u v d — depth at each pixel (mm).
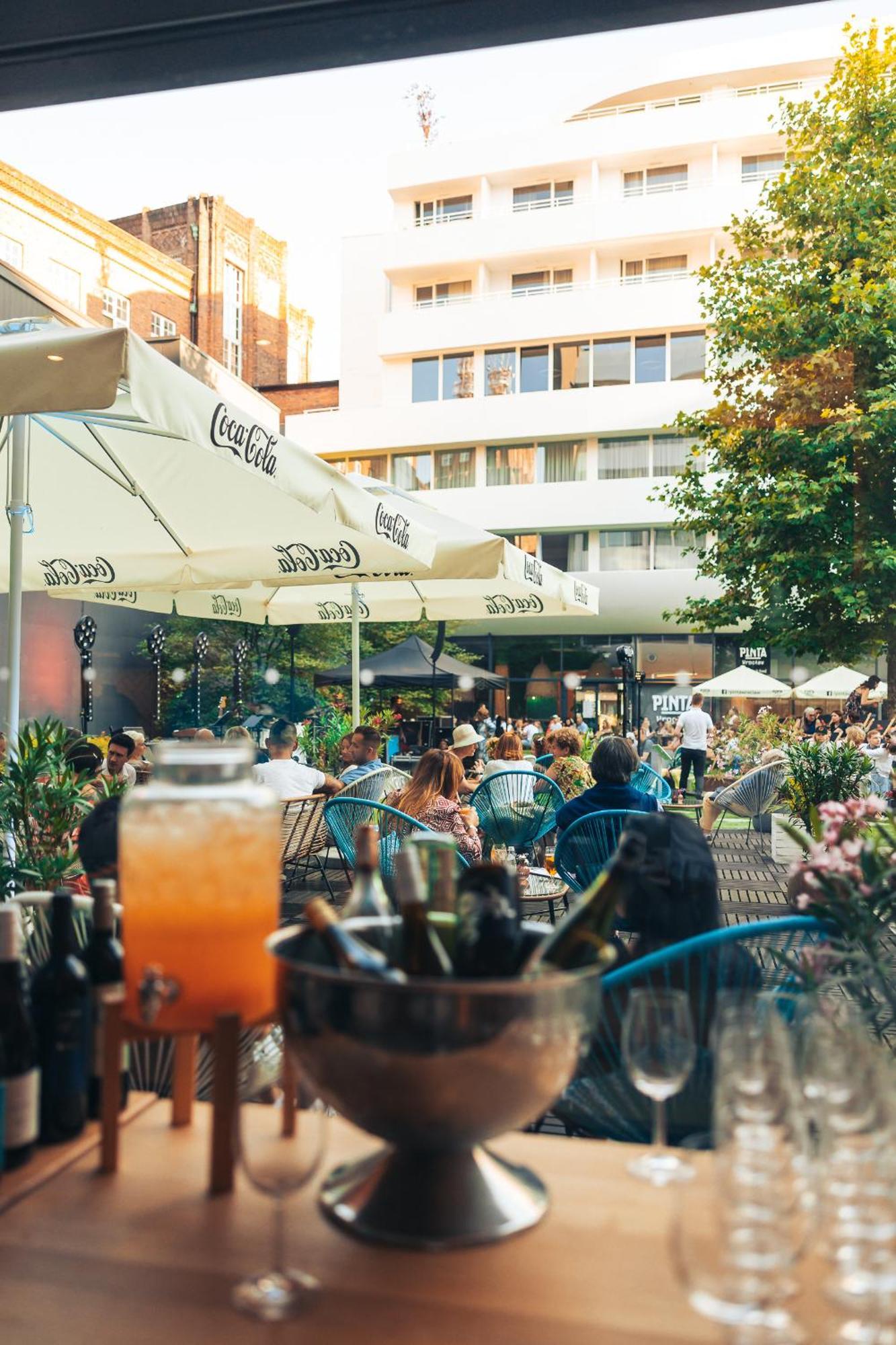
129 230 12836
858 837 1980
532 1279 954
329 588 8789
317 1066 993
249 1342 851
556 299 24906
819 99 6512
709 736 16328
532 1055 956
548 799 6496
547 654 25562
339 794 6332
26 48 1766
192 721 15438
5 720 4504
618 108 22453
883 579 6246
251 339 17672
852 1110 1029
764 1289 818
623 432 25031
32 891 3195
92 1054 1322
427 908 1360
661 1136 1312
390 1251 997
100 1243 1015
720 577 7039
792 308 6688
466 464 26391
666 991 1357
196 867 1092
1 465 5449
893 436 6215
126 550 5828
